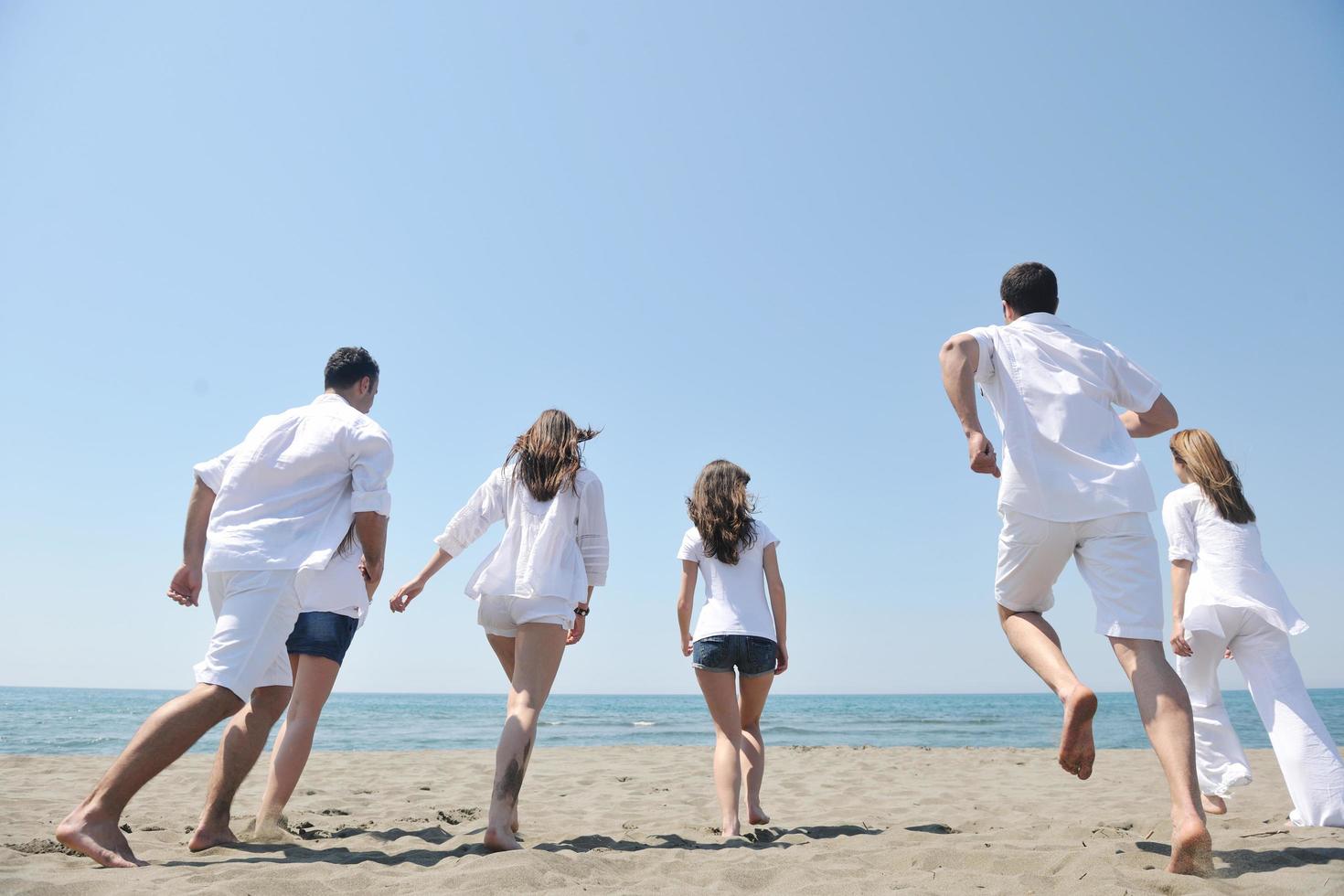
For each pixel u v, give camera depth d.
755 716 4.19
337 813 4.91
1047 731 22.86
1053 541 2.70
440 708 43.97
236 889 2.37
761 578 4.11
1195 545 3.92
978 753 10.78
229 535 3.02
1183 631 3.91
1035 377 2.80
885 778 7.43
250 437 3.24
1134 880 2.43
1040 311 2.99
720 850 3.39
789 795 6.14
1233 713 33.56
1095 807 5.31
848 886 2.54
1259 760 8.58
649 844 3.66
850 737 20.52
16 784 6.05
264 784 6.46
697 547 4.12
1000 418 2.87
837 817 4.90
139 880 2.48
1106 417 2.77
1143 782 6.94
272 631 2.98
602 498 3.58
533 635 3.32
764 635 3.97
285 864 2.78
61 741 16.86
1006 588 2.87
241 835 3.45
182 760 8.59
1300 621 3.75
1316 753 3.55
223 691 2.83
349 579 3.42
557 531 3.41
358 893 2.44
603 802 5.69
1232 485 3.89
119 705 38.88
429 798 5.73
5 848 3.09
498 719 29.66
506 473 3.57
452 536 3.61
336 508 3.23
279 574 3.01
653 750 11.43
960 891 2.47
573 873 2.71
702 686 3.98
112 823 2.76
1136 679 2.55
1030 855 2.91
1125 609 2.57
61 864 2.83
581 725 27.23
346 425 3.28
